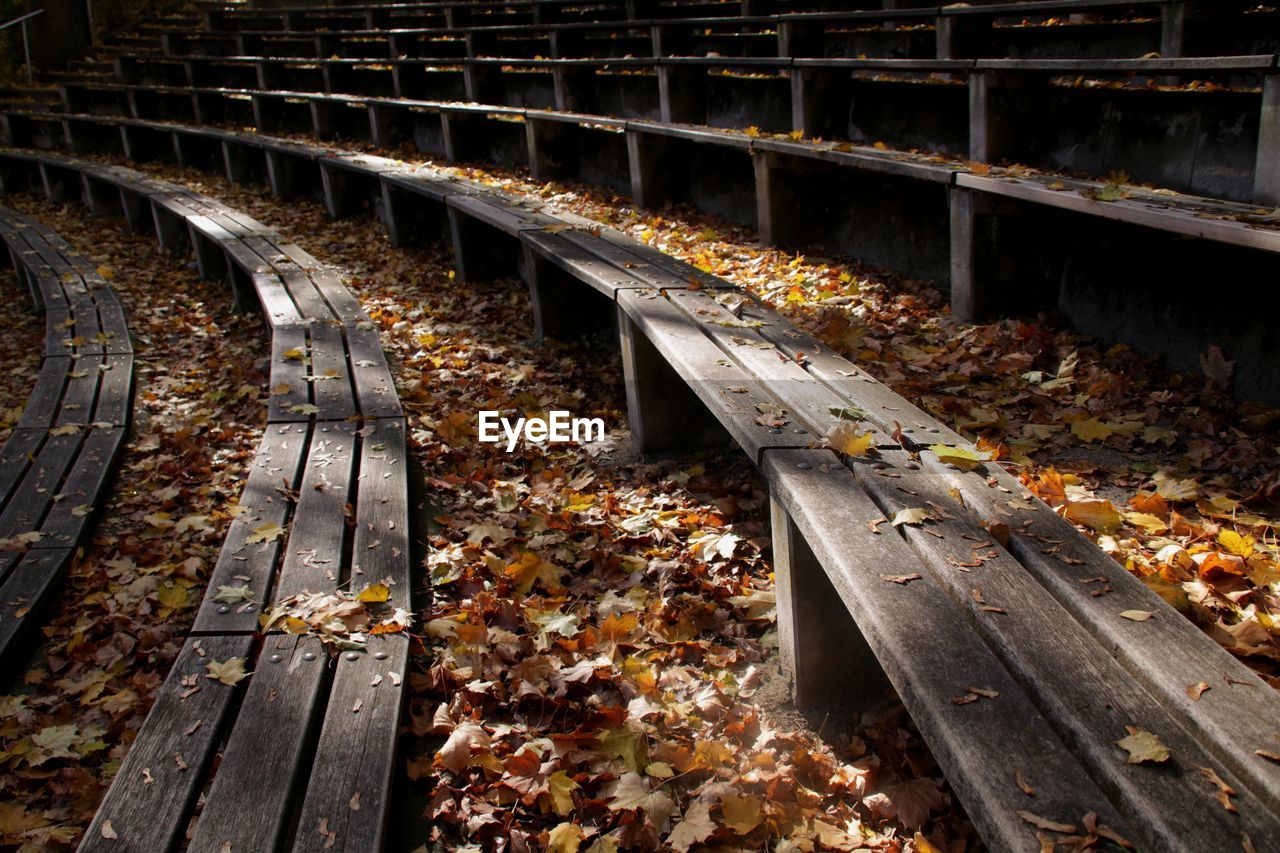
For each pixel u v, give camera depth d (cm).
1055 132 503
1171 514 283
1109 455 333
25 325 767
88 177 1100
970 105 502
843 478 225
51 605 322
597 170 862
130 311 716
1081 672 150
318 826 175
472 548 319
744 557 314
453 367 516
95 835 173
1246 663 216
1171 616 163
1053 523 198
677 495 363
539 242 505
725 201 715
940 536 194
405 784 215
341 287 592
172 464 434
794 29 693
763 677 258
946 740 140
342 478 326
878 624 167
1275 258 336
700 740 233
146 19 1805
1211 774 128
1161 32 559
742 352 320
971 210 443
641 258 464
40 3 1650
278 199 1023
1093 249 427
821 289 536
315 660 225
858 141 656
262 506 309
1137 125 457
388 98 1127
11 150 1332
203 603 252
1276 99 358
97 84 1416
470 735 222
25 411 471
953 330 456
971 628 166
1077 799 128
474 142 1009
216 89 1318
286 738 198
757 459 245
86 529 363
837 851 199
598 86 924
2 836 221
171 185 968
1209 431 335
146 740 199
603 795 213
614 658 265
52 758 249
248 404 517
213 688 217
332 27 1487
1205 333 370
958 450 231
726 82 774
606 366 509
